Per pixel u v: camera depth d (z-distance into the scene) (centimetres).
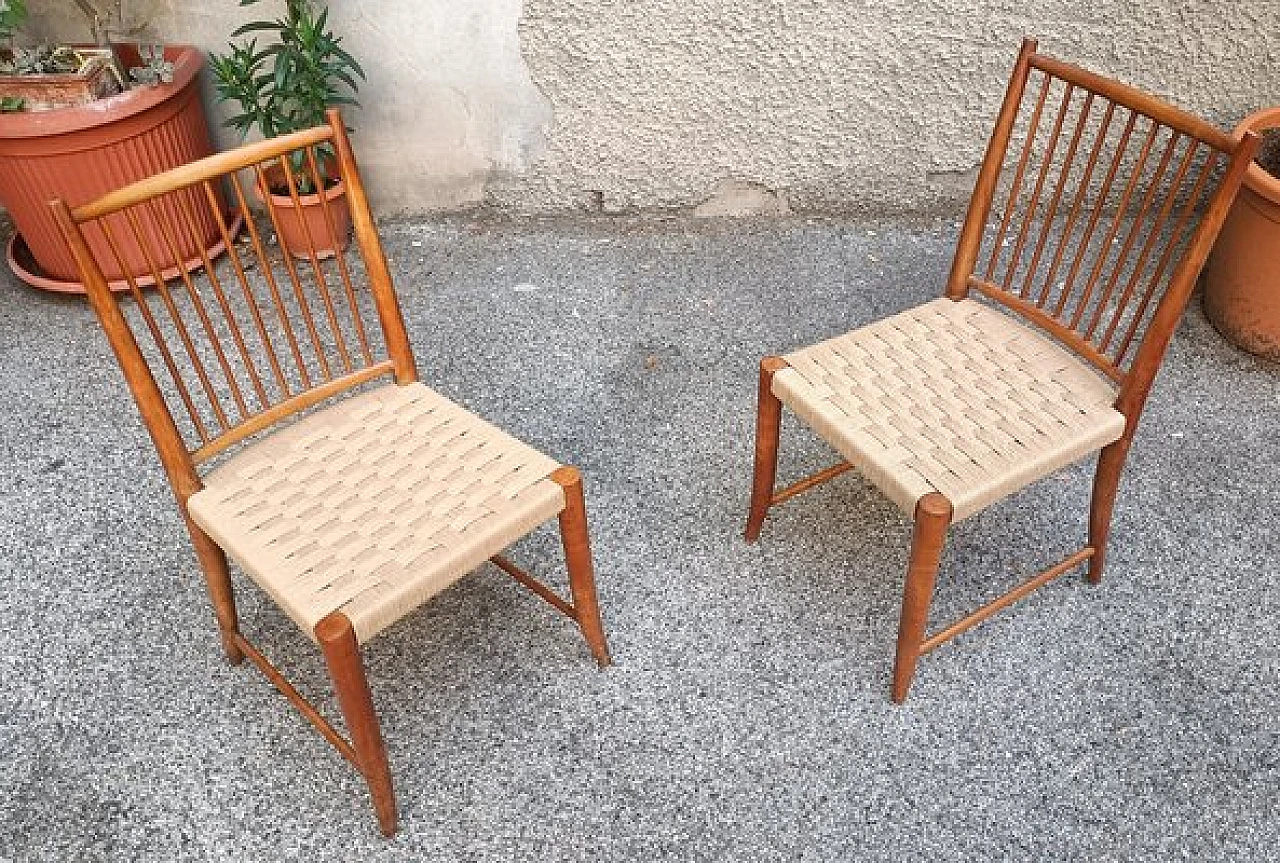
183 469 144
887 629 177
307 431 156
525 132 264
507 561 176
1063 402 156
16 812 154
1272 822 149
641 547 192
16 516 199
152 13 246
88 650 176
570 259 267
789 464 209
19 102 222
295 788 157
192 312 249
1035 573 186
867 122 261
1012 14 242
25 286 258
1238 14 239
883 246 269
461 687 170
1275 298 216
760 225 278
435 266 265
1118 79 253
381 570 133
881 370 163
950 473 144
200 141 251
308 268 262
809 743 161
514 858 148
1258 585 182
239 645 167
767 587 184
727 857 147
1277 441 210
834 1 239
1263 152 231
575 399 225
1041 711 164
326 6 241
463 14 243
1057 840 148
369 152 266
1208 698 165
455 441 154
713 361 235
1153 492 200
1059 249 164
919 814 151
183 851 149
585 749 161
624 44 247
